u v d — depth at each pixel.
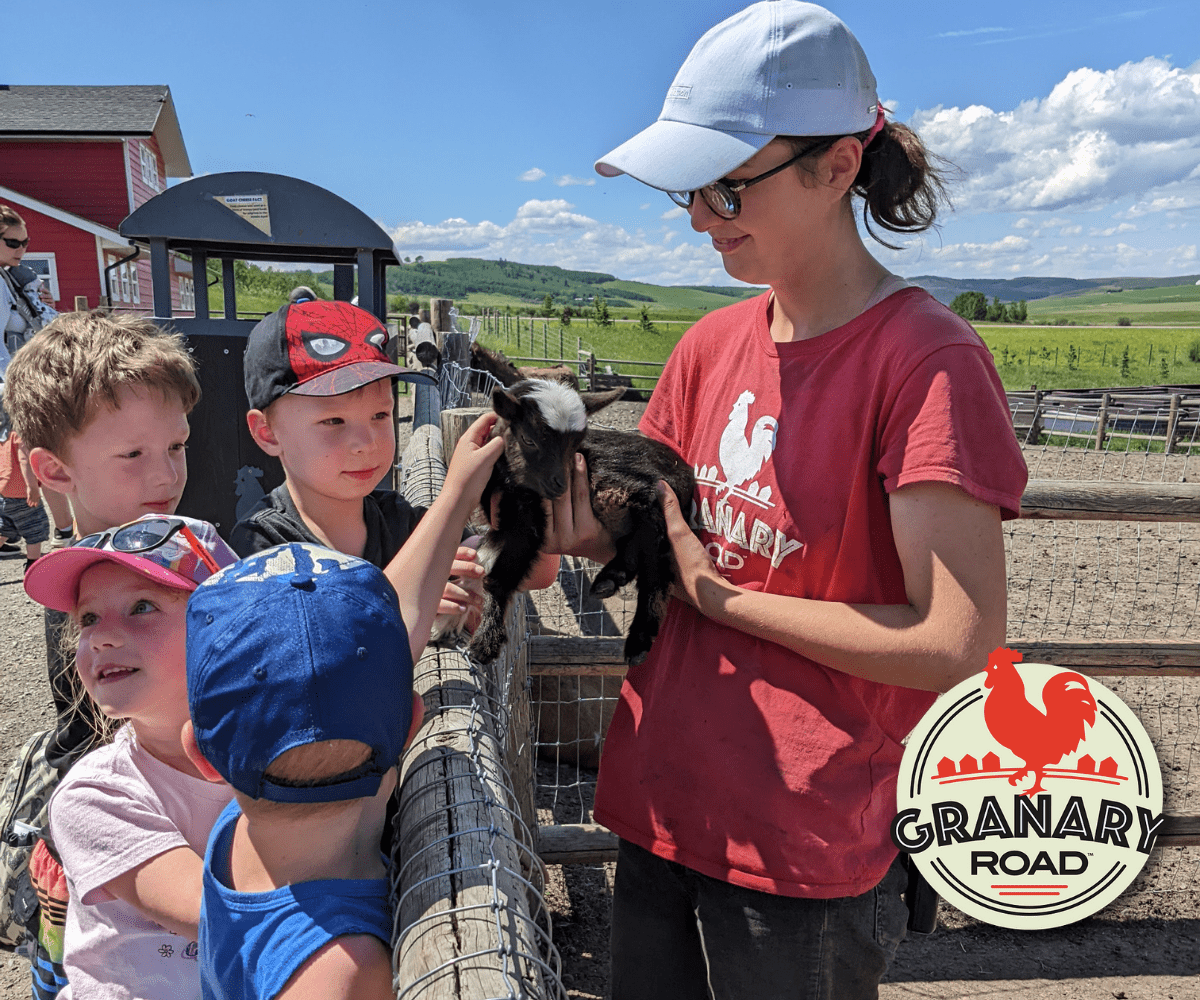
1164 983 3.15
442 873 1.23
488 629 2.35
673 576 1.97
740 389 1.86
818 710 1.71
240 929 1.26
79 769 1.61
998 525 1.55
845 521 1.68
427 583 1.64
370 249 5.04
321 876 1.30
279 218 4.90
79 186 24.23
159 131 30.52
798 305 1.78
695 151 1.58
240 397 4.66
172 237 4.85
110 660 1.55
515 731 2.97
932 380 1.52
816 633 1.62
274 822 1.25
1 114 24.48
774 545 1.76
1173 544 9.40
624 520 2.31
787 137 1.58
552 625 5.73
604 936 3.30
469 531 2.53
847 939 1.74
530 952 1.16
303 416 2.10
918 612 1.55
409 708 1.28
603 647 3.22
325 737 1.15
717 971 1.81
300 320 2.12
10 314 6.86
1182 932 3.42
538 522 2.47
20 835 1.77
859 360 1.65
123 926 1.53
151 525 1.63
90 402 1.88
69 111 25.00
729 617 1.75
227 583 1.26
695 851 1.80
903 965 3.22
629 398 21.28
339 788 1.20
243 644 1.18
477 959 1.09
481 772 1.50
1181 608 7.21
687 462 2.17
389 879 1.38
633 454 2.29
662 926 1.97
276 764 1.16
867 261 1.77
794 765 1.70
